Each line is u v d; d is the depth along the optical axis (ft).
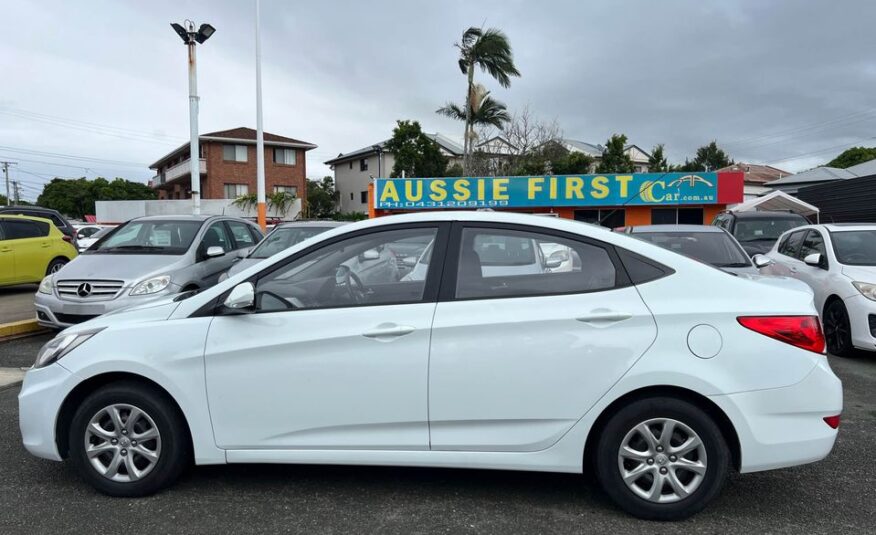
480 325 10.19
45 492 11.43
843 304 22.40
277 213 127.75
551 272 10.57
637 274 10.36
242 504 10.95
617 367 9.89
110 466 11.11
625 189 71.82
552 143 111.34
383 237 11.20
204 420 10.80
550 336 10.07
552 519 10.39
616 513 10.59
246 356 10.66
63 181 207.72
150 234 27.09
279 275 11.19
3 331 25.40
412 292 10.75
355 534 9.91
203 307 11.14
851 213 69.97
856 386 18.75
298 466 12.72
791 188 128.77
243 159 138.21
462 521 10.33
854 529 10.05
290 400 10.61
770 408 9.78
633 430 10.08
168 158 167.22
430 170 130.72
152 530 10.01
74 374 10.96
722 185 70.13
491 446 10.30
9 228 37.09
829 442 9.89
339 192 171.53
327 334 10.49
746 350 9.80
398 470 12.52
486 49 82.99
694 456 10.07
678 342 9.86
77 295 22.79
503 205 74.59
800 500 11.11
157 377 10.75
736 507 10.84
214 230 28.94
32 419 11.20
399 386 10.36
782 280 11.52
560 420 10.11
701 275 10.32
